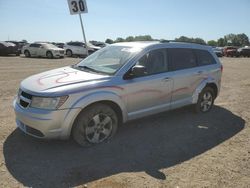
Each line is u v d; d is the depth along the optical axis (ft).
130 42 20.77
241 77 47.78
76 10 27.40
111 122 17.02
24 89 15.98
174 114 23.20
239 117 23.26
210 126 20.80
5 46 93.20
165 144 17.34
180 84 20.65
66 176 13.32
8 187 12.31
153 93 18.84
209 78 23.03
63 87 15.24
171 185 12.84
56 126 15.01
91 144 16.47
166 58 20.04
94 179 13.14
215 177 13.69
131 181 13.06
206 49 23.57
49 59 85.20
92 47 104.63
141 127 19.97
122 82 17.07
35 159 14.80
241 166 14.85
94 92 15.84
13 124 19.47
